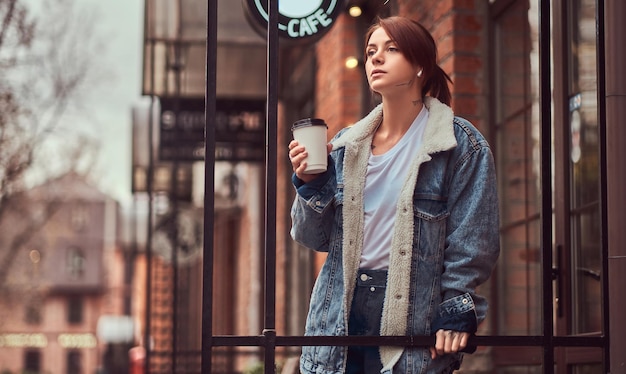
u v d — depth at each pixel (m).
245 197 17.20
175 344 10.69
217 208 17.95
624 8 4.11
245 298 16.64
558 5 5.57
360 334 3.58
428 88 3.76
